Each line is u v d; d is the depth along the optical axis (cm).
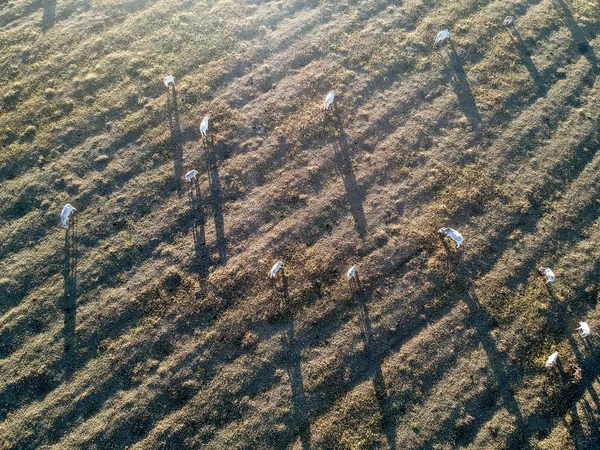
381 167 2538
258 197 2459
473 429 1981
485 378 2061
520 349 2116
